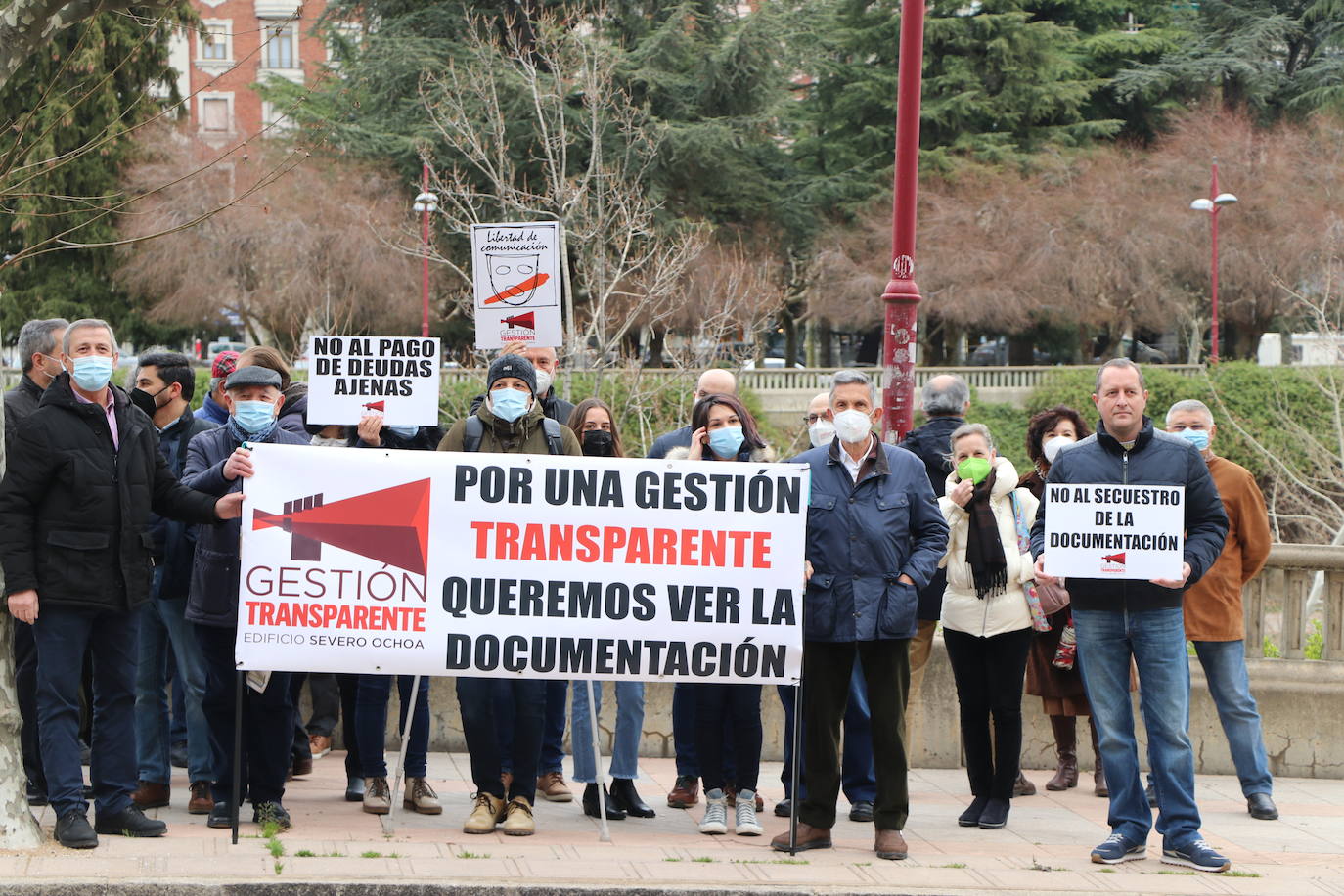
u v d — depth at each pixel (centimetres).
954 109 5069
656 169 4184
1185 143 5006
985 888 611
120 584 631
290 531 643
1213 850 664
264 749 672
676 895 586
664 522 652
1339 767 919
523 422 689
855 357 6362
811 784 680
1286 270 4625
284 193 4256
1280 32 5541
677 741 788
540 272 898
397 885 573
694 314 3800
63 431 620
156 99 3634
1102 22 5850
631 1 4341
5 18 639
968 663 759
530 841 673
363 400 745
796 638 653
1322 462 2712
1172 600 668
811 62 4716
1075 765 871
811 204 4969
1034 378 4097
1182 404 812
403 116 4200
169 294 4478
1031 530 718
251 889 566
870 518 662
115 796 645
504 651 651
